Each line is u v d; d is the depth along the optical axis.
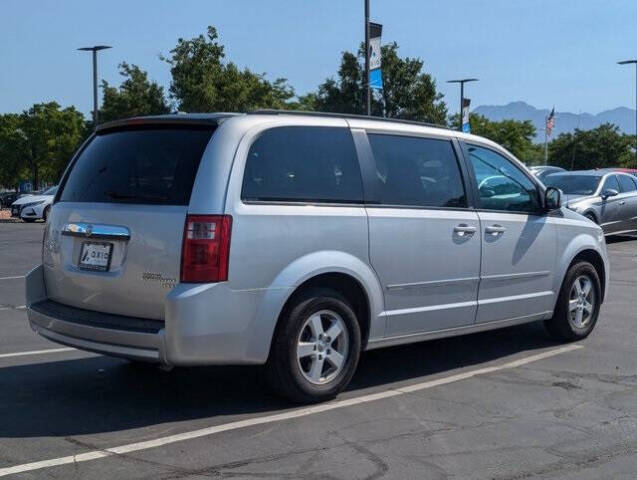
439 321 6.50
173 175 5.37
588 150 59.75
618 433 5.28
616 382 6.51
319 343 5.71
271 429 5.25
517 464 4.70
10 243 19.33
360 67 29.20
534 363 7.12
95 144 6.06
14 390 6.16
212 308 5.11
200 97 30.42
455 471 4.58
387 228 6.03
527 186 7.37
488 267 6.83
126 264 5.37
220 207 5.18
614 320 9.07
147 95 33.41
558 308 7.71
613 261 14.64
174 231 5.18
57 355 7.32
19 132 56.88
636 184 18.56
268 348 5.40
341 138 5.97
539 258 7.34
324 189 5.75
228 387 6.24
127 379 6.48
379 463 4.69
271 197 5.45
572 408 5.81
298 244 5.50
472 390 6.25
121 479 4.41
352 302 6.04
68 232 5.79
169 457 4.75
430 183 6.48
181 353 5.07
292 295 5.57
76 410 5.65
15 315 9.54
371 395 6.07
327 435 5.16
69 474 4.48
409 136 6.45
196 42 30.98
